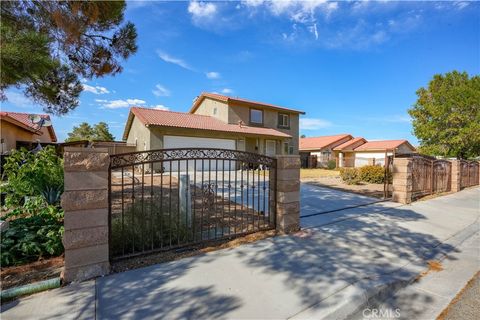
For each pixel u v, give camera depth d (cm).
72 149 255
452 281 306
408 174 746
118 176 1203
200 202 648
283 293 252
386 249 386
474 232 507
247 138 1909
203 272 289
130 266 297
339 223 511
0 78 367
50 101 600
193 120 1762
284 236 421
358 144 3133
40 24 399
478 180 1341
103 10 429
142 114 1582
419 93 2022
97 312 212
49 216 390
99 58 524
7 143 1276
